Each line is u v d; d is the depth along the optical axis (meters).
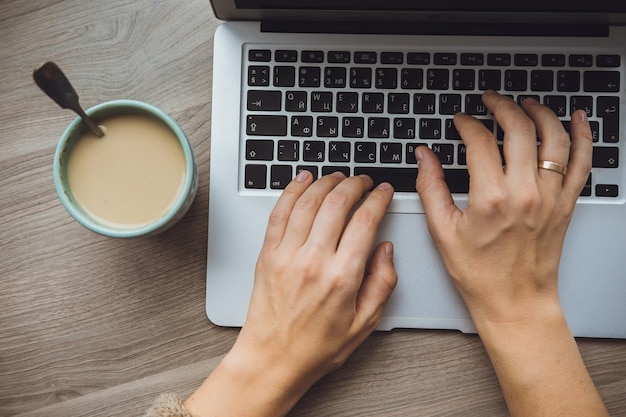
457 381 0.61
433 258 0.60
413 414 0.61
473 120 0.58
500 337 0.56
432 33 0.60
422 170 0.58
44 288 0.63
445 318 0.60
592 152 0.58
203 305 0.63
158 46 0.64
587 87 0.60
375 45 0.60
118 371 0.63
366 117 0.60
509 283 0.56
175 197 0.55
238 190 0.60
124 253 0.63
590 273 0.59
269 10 0.58
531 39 0.60
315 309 0.56
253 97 0.60
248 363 0.57
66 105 0.50
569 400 0.54
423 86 0.60
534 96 0.60
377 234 0.60
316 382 0.62
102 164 0.55
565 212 0.57
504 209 0.55
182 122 0.63
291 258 0.57
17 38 0.64
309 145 0.59
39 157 0.64
